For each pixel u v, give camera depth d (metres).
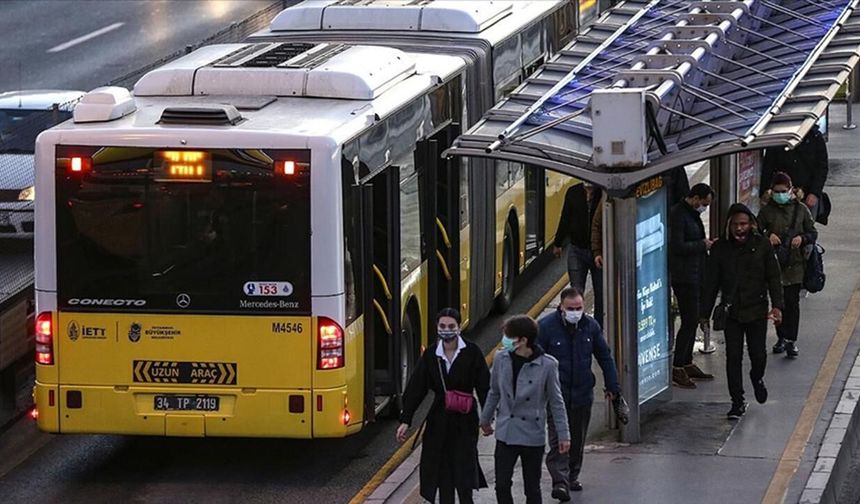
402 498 29.67
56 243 30.33
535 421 25.97
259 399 30.16
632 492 28.38
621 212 30.44
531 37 44.44
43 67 72.81
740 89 33.44
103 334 30.39
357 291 30.86
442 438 26.66
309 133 29.72
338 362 30.03
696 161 28.44
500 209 41.56
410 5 41.06
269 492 30.66
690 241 34.34
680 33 35.69
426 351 26.70
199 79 33.00
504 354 26.03
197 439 34.44
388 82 33.81
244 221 29.86
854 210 50.53
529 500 26.36
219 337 30.12
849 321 39.69
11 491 31.05
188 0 92.06
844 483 30.91
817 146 41.06
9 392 35.56
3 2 91.94
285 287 29.92
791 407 33.31
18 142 46.91
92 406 30.55
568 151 29.39
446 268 36.69
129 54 75.69
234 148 29.73
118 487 31.19
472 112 38.84
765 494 28.12
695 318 34.84
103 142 29.98
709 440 31.33
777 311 32.53
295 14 40.78
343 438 33.84
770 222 36.44
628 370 30.97
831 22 37.91
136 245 30.14
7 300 34.91
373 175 31.70
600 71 33.91
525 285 46.59
